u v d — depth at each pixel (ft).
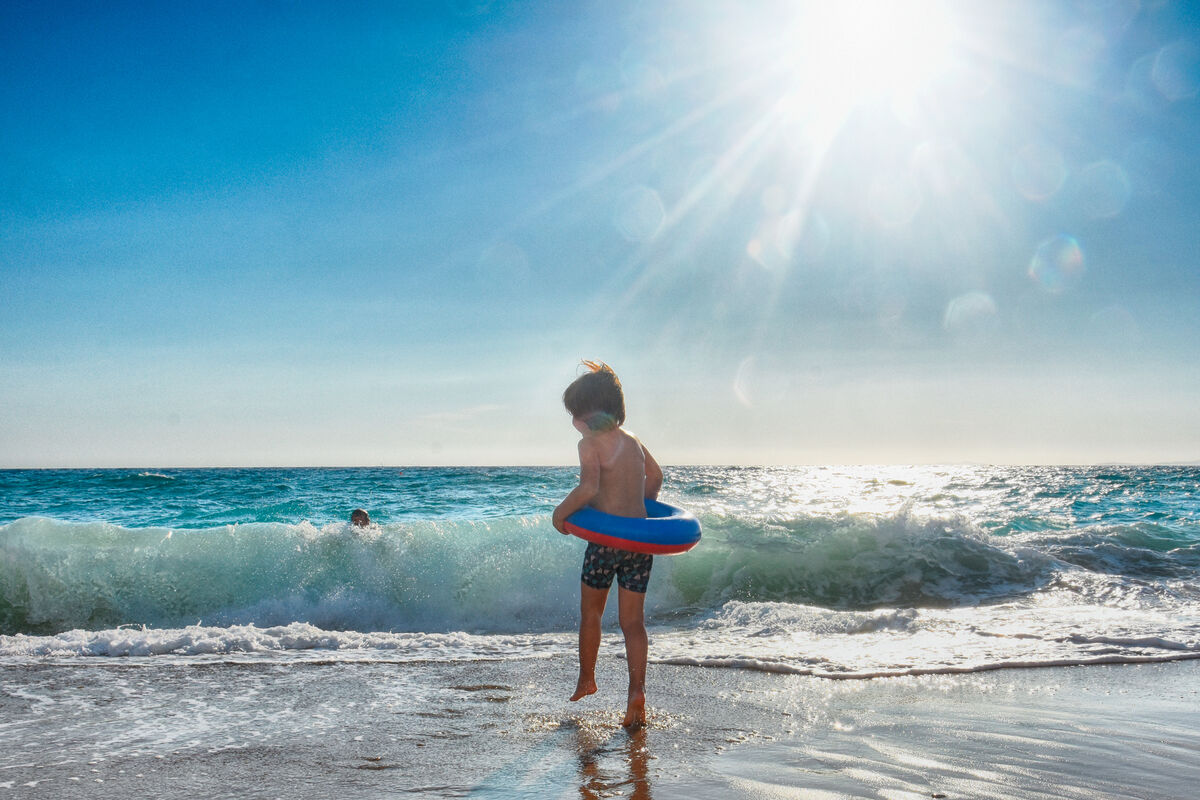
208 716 10.90
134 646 15.88
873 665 14.35
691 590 26.25
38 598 22.70
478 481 87.71
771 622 19.88
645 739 9.69
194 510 53.93
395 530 25.76
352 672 13.94
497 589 24.08
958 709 11.28
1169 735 9.91
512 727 10.27
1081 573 28.14
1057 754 9.06
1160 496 75.66
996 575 27.89
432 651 16.11
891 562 28.27
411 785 7.97
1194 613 21.21
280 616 22.67
